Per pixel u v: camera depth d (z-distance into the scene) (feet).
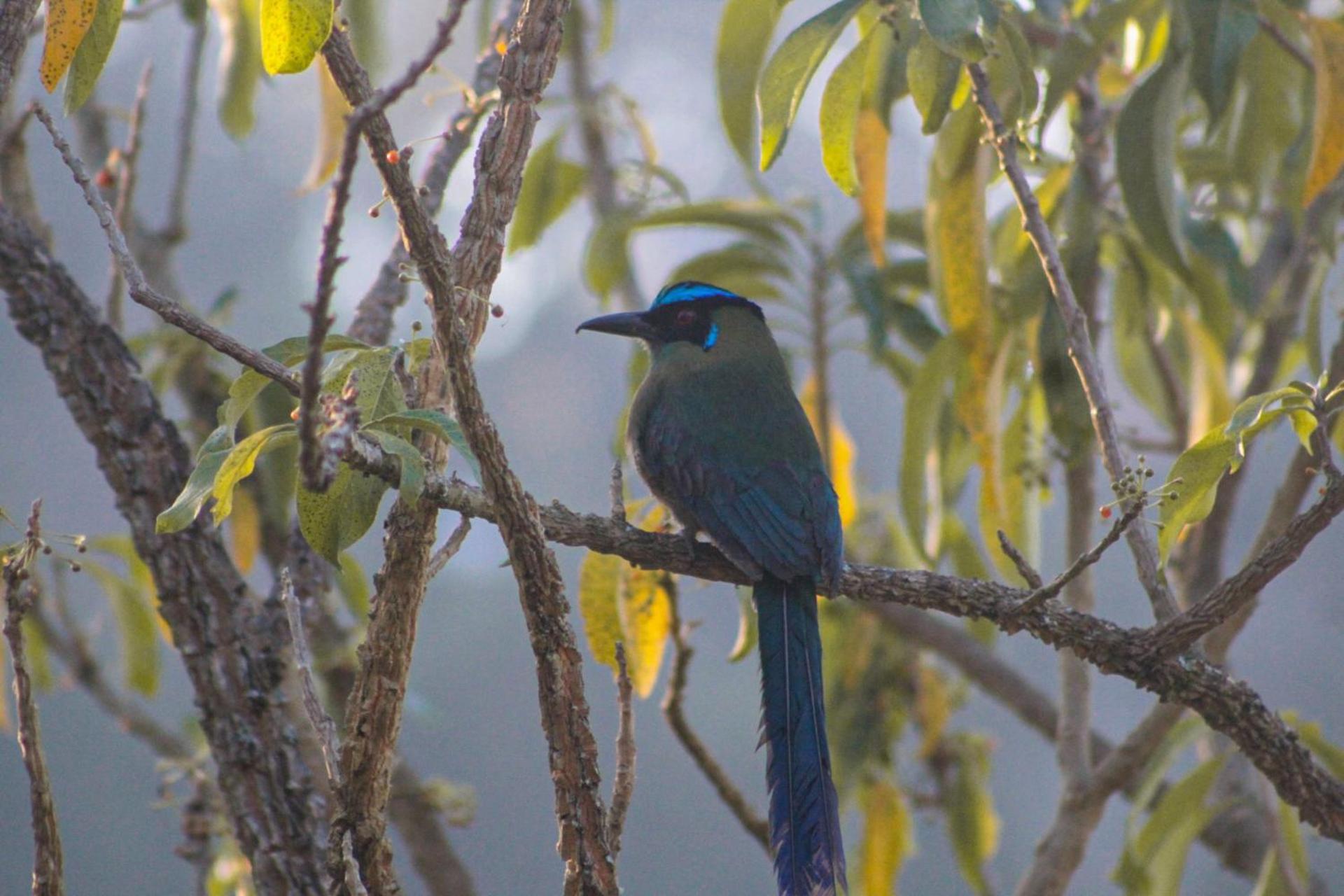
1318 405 21.57
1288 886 33.17
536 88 21.49
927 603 25.80
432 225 18.44
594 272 42.47
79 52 22.36
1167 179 30.73
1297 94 36.86
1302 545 22.57
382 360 20.51
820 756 27.66
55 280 29.32
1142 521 25.13
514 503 19.29
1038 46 34.47
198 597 28.09
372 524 20.80
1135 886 34.88
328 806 27.55
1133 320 40.14
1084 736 32.45
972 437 32.37
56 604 39.78
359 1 37.60
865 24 30.68
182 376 36.78
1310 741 33.83
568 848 19.45
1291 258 40.96
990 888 43.65
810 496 30.78
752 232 42.32
